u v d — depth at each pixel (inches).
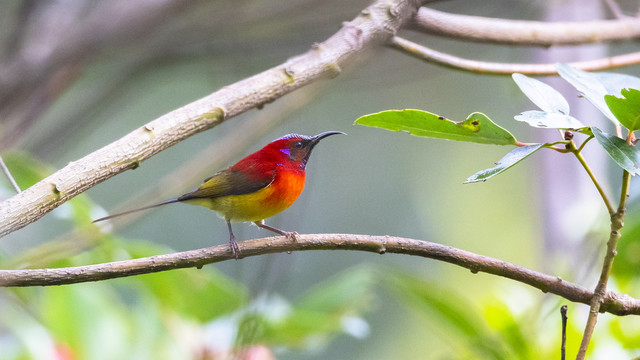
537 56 487.5
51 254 324.2
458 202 738.2
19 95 465.4
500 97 647.8
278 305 312.3
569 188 434.9
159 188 432.8
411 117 209.8
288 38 505.7
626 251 294.0
